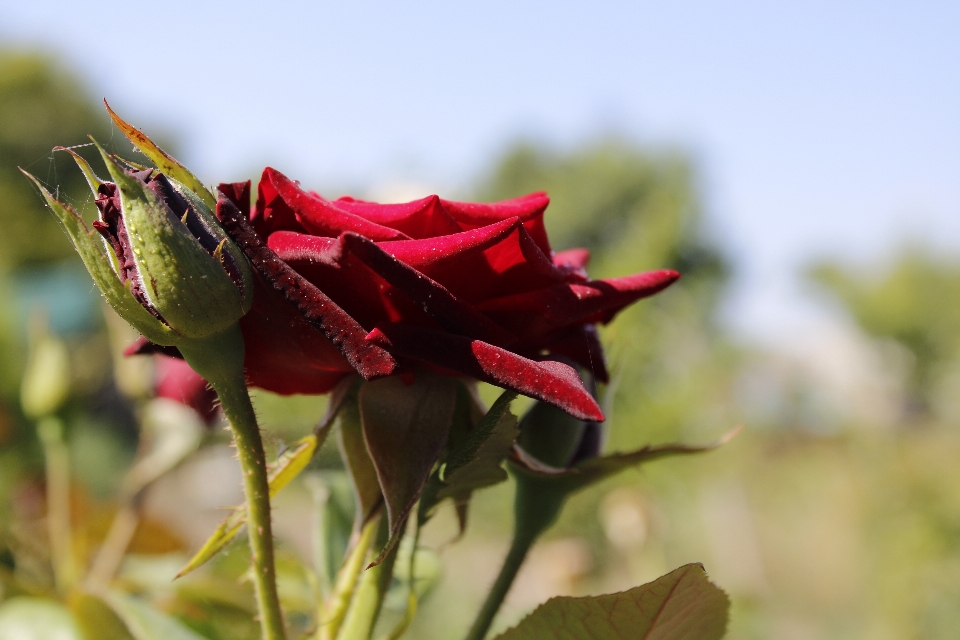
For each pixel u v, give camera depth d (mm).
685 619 347
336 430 370
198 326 321
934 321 5594
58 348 580
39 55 5645
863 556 2492
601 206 5449
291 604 478
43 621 474
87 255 317
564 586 883
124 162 324
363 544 372
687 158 5469
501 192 6750
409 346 322
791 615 2350
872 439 2895
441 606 1118
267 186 345
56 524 562
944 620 2049
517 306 339
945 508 2182
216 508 361
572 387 317
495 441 337
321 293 323
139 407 566
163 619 442
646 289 354
